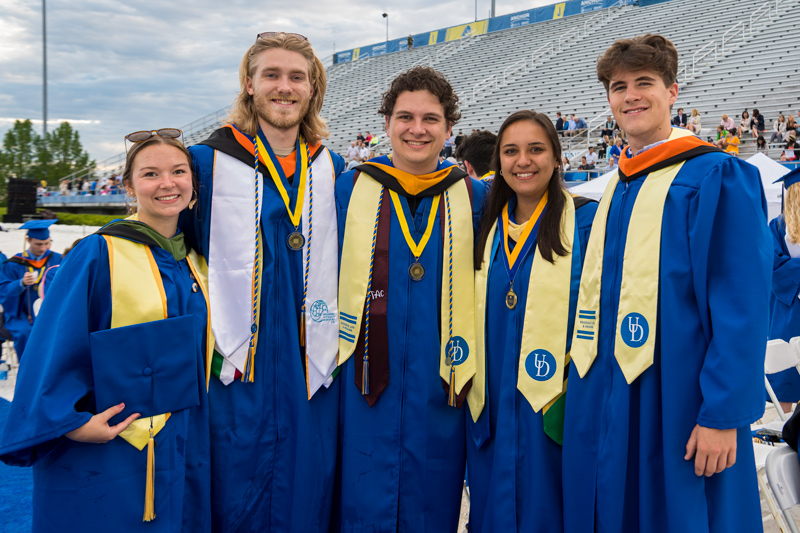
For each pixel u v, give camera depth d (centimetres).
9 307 570
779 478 222
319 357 247
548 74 2423
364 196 260
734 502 202
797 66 1725
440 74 251
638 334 205
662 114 219
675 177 208
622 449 205
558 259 236
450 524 253
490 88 2517
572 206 244
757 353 187
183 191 221
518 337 240
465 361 249
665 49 215
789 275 417
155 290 213
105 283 207
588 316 222
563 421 230
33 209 2478
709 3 2470
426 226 256
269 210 245
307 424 242
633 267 210
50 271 574
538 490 228
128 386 203
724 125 1473
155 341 207
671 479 197
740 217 194
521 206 252
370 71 3534
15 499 364
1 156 5575
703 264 196
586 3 3005
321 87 266
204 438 225
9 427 190
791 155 1250
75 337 197
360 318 249
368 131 2541
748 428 207
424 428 245
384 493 244
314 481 244
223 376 232
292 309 245
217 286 237
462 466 257
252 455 237
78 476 197
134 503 202
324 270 253
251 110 256
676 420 198
